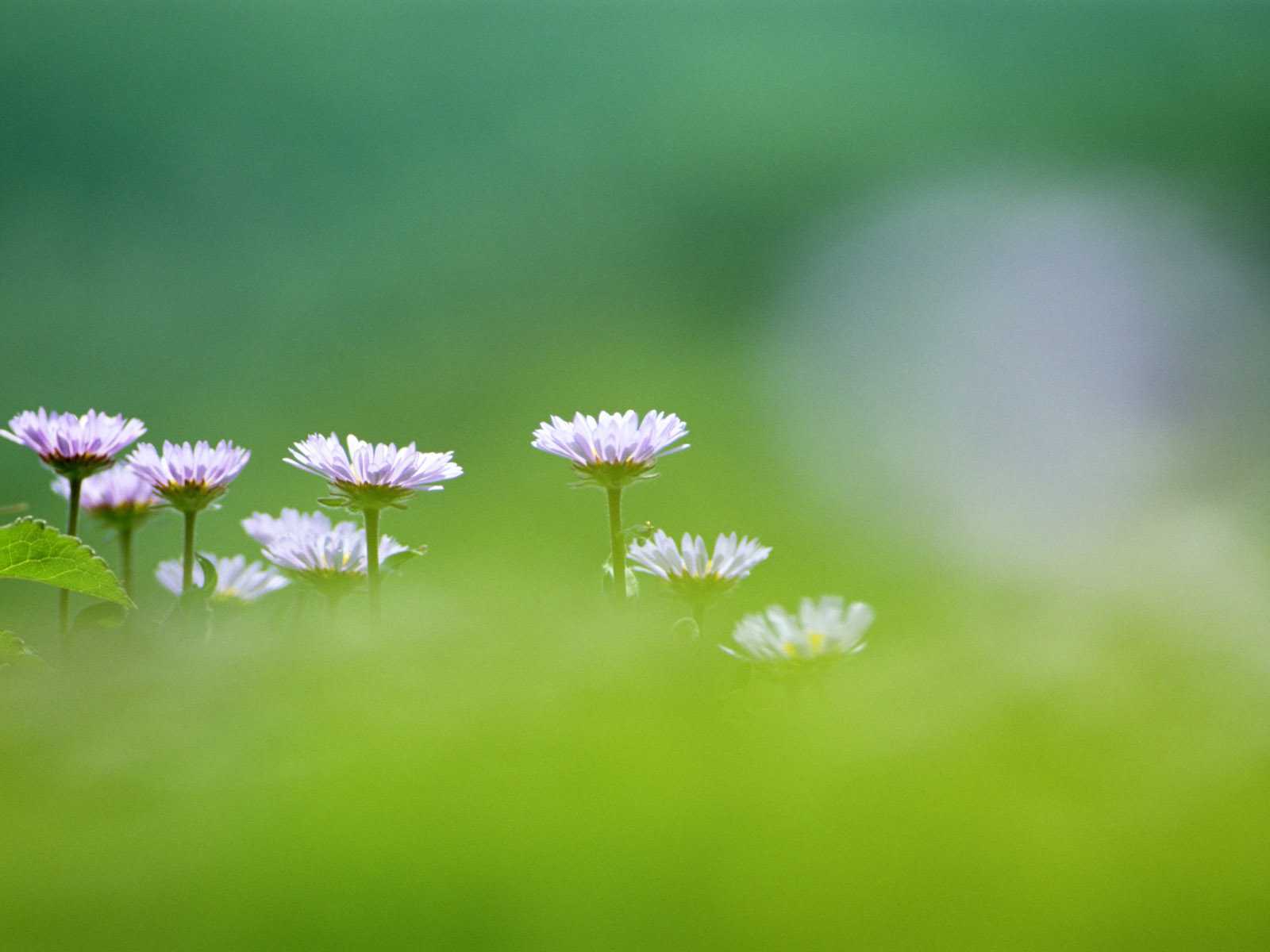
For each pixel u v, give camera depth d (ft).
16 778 1.12
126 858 0.98
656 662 1.36
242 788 1.09
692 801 1.03
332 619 2.01
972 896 0.92
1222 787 1.00
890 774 1.07
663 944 0.91
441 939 0.89
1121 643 1.29
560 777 1.09
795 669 1.97
